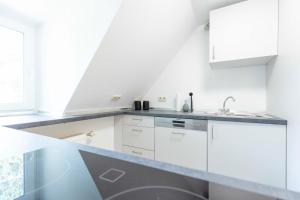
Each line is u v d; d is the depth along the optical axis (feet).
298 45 3.71
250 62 6.25
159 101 8.90
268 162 4.91
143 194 1.38
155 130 6.97
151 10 5.17
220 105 7.45
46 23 6.06
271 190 1.34
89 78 5.67
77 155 2.16
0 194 1.38
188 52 8.11
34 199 1.32
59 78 5.96
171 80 8.57
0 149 2.33
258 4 5.34
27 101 6.23
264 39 5.27
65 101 5.91
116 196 1.37
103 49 5.12
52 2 5.12
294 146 4.07
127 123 7.79
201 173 1.68
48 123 4.77
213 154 5.75
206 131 5.90
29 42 6.21
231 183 1.46
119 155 2.17
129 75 7.06
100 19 4.75
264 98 6.62
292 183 4.23
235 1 5.98
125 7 4.51
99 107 7.51
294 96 3.96
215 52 6.02
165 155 6.73
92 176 1.67
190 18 6.86
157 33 6.21
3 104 5.55
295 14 3.88
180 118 6.38
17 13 5.57
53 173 1.73
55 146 2.47
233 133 5.41
